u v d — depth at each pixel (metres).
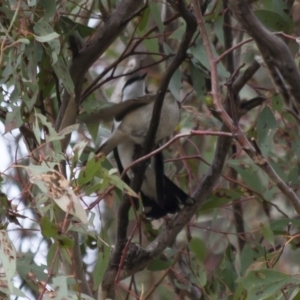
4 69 5.70
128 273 6.74
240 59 7.93
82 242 8.35
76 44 6.82
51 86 6.96
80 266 6.40
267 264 6.22
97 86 7.07
